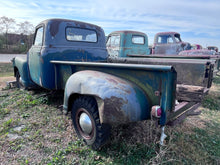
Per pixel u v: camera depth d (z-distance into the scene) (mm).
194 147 2545
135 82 2109
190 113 2400
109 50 8289
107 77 2186
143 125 2660
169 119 1951
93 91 2082
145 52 8734
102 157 2230
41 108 3721
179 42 9453
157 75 1872
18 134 2752
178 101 2557
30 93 4668
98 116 2174
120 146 2381
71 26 3703
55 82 3410
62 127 2961
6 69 12180
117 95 1972
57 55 3479
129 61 4191
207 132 3064
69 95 2492
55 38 3486
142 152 2275
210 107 4336
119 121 1963
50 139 2613
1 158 2209
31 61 3955
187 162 2213
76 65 2779
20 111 3598
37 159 2201
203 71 2885
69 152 2324
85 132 2408
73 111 2543
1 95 4641
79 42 3854
